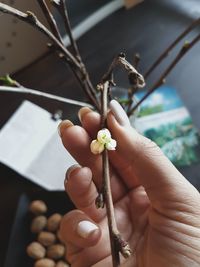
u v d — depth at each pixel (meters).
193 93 0.21
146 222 0.14
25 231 0.18
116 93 0.19
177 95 0.21
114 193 0.15
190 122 0.20
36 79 0.21
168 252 0.11
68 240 0.13
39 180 0.19
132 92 0.16
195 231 0.11
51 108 0.21
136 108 0.16
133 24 0.23
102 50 0.22
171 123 0.20
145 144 0.12
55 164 0.19
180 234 0.12
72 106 0.21
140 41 0.23
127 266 0.13
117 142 0.12
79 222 0.12
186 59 0.22
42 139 0.20
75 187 0.13
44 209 0.18
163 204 0.12
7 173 0.19
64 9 0.12
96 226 0.12
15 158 0.20
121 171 0.14
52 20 0.12
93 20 0.23
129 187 0.15
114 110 0.12
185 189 0.12
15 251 0.18
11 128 0.20
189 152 0.19
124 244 0.08
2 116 0.21
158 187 0.12
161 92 0.21
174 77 0.21
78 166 0.13
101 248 0.14
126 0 0.24
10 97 0.21
